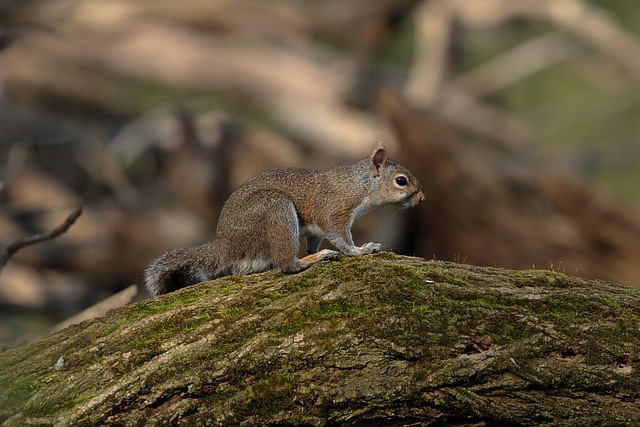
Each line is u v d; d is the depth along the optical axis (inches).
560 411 265.0
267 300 279.6
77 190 853.8
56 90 938.1
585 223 674.2
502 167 732.0
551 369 263.7
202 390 263.3
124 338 275.3
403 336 265.3
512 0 994.1
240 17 983.0
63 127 877.2
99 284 798.5
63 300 783.1
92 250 783.7
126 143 895.1
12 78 925.2
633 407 265.4
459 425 269.4
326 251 335.3
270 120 983.0
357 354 264.1
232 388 263.9
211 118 826.8
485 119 981.8
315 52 999.0
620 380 264.2
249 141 824.3
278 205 341.1
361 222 728.3
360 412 263.4
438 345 265.1
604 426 266.1
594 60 1050.1
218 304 280.8
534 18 1008.2
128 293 406.6
